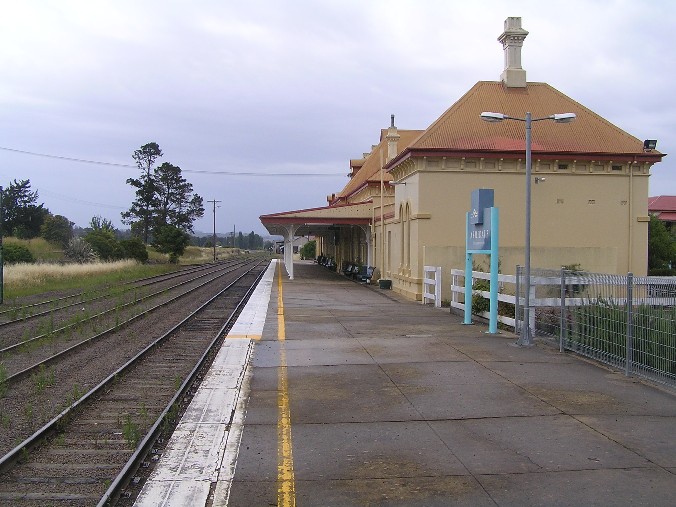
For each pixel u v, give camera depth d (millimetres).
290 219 36375
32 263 44656
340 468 5695
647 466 5672
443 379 9344
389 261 31531
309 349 12078
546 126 25531
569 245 24609
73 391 9281
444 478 5430
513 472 5551
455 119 25047
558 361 10773
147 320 18750
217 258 102312
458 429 6859
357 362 10727
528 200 12664
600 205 24875
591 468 5629
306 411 7652
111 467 6203
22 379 10352
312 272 49938
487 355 11344
